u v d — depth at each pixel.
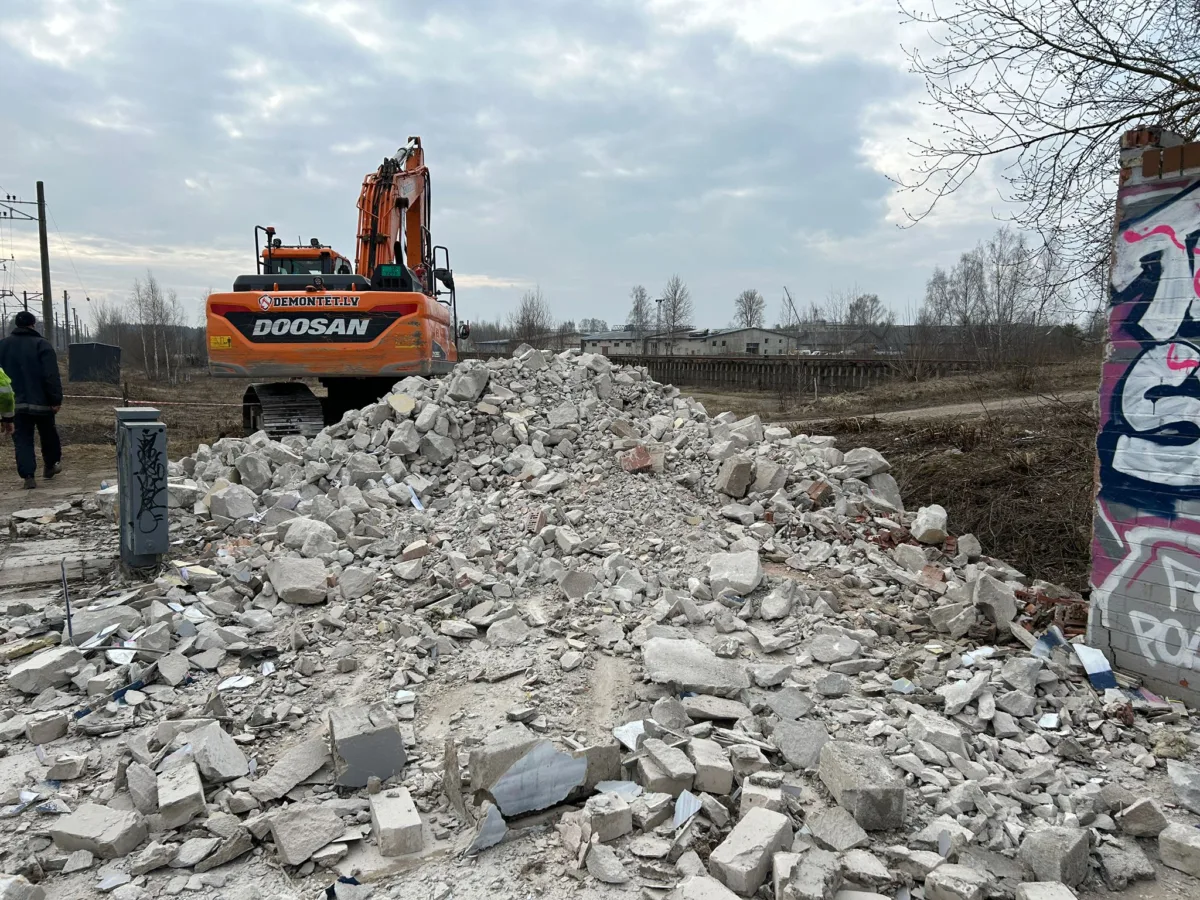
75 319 67.25
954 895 2.69
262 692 4.21
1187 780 3.40
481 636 4.85
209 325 9.53
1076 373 20.56
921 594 5.58
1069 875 2.86
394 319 9.80
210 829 3.09
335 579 5.52
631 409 9.32
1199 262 4.01
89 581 5.92
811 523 6.64
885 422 13.48
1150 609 4.28
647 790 3.32
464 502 6.94
